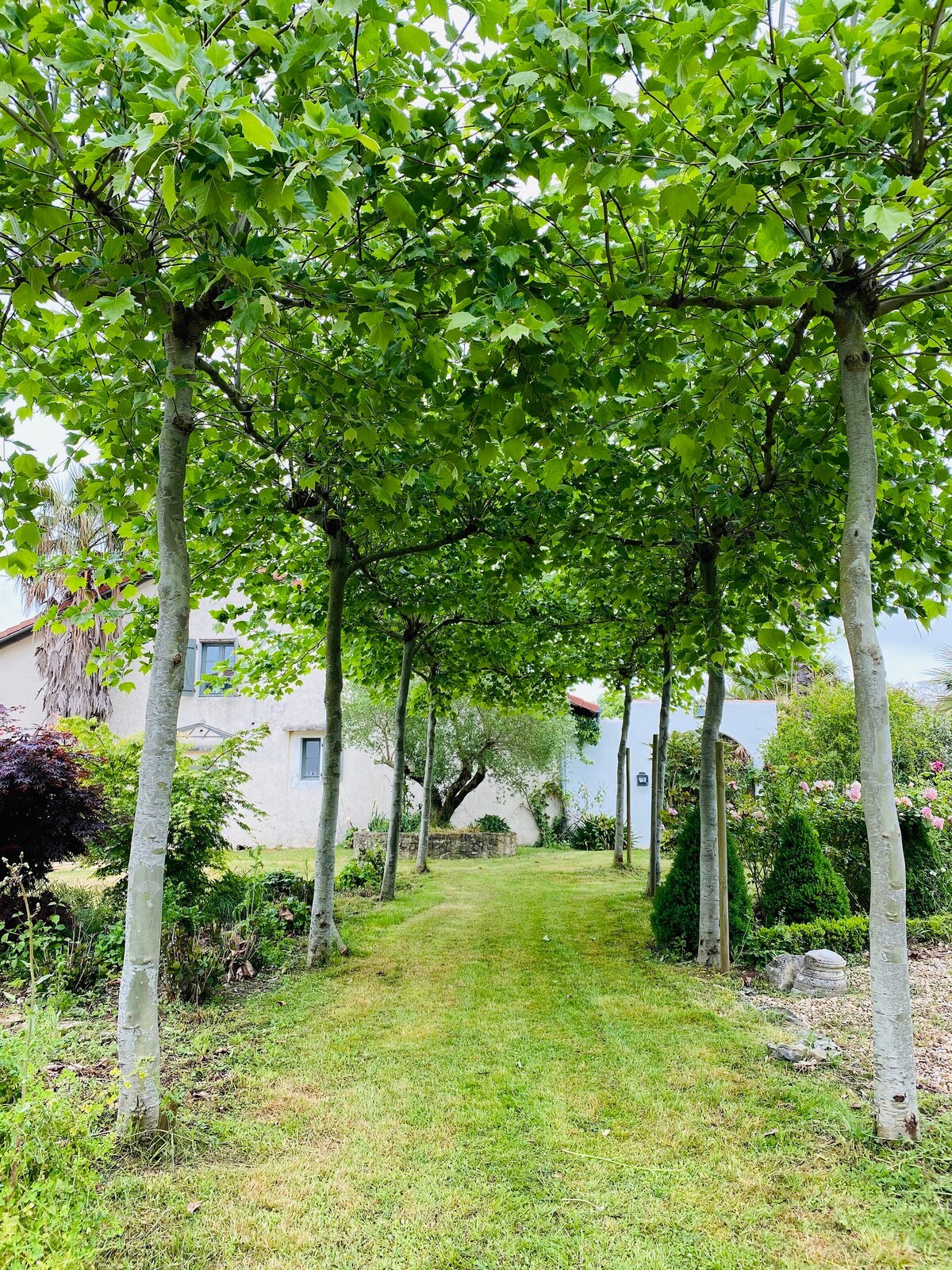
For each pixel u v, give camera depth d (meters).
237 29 2.58
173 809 6.34
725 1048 4.46
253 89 2.70
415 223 2.93
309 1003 5.47
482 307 3.24
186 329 3.79
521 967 6.50
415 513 6.66
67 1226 2.21
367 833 15.90
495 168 3.09
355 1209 2.89
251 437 5.25
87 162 2.70
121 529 5.77
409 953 7.02
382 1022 5.05
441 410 4.52
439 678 11.86
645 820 19.16
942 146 3.39
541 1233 2.76
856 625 3.72
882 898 3.50
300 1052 4.49
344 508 6.85
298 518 7.48
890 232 2.55
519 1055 4.43
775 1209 2.88
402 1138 3.44
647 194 3.80
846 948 6.36
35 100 2.69
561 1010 5.25
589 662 10.71
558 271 3.78
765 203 3.50
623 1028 4.85
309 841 17.17
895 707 8.77
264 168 2.34
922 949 6.56
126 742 7.04
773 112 3.18
